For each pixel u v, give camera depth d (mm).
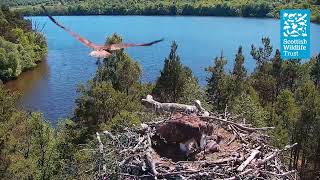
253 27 174250
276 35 149625
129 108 42781
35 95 82375
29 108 72500
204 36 154875
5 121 41719
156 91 46125
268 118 40031
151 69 99125
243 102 34438
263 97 58656
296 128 40125
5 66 96500
